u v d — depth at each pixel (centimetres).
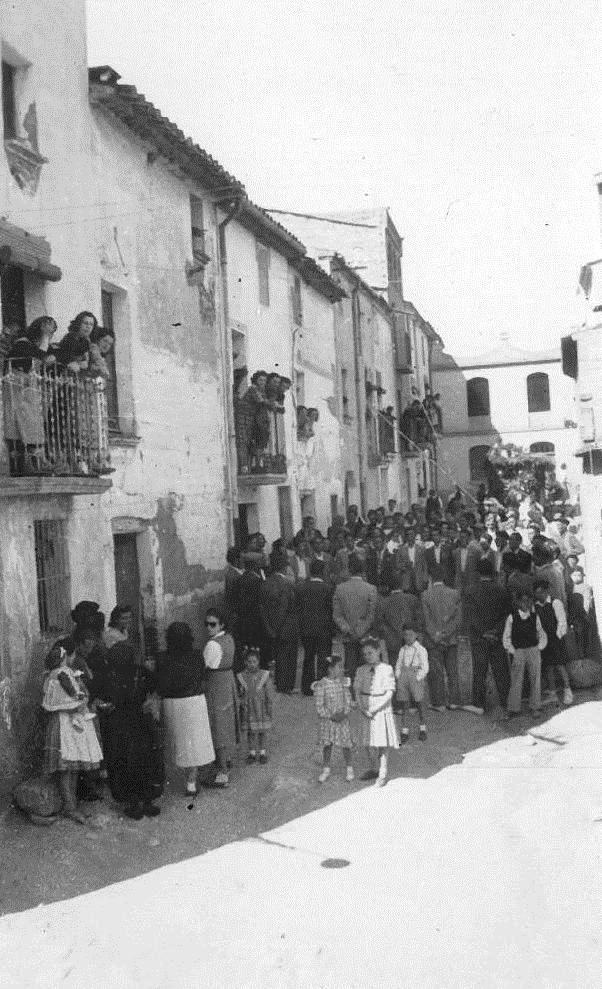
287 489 2055
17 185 1019
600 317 2414
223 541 1593
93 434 1032
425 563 1697
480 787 954
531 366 4775
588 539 1894
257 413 1741
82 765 866
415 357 4072
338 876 763
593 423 2344
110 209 1244
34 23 1067
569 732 1134
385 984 592
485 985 584
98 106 1215
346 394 2712
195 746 952
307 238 3303
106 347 1086
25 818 870
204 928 680
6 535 925
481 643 1247
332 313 2542
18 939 675
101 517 1152
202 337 1552
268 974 611
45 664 911
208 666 1002
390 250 3484
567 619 1355
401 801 929
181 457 1442
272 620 1347
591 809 875
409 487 3700
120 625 995
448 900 708
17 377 930
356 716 1241
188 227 1504
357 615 1287
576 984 580
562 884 725
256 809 942
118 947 657
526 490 3569
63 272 1099
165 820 903
